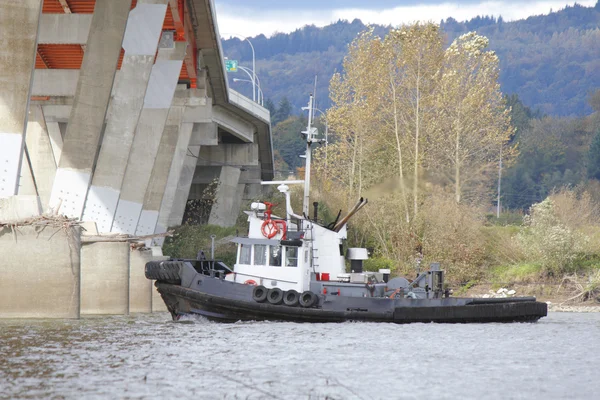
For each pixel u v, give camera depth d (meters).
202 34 54.03
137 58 40.41
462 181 74.31
